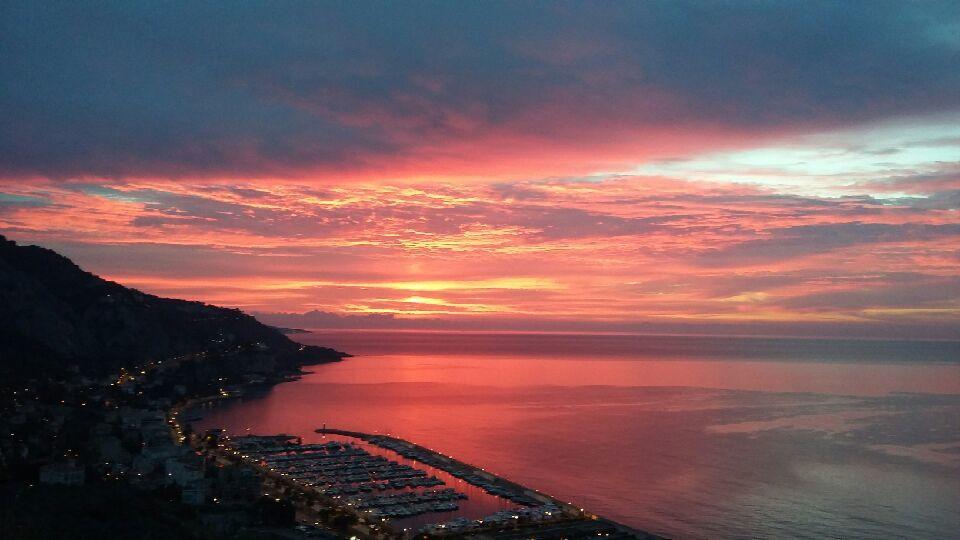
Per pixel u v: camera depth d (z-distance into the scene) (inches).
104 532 6471.5
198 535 6973.4
